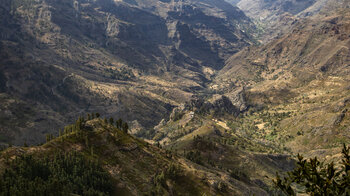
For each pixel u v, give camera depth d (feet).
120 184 451.53
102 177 432.66
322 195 51.19
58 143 486.79
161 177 500.74
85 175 415.23
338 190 50.31
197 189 515.91
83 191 388.37
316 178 51.88
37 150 449.89
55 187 345.31
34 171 381.60
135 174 498.28
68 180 394.52
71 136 518.78
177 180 526.57
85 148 502.79
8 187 321.52
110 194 424.87
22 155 409.49
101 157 501.15
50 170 399.24
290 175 54.95
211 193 513.86
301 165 54.24
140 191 464.65
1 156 404.16
